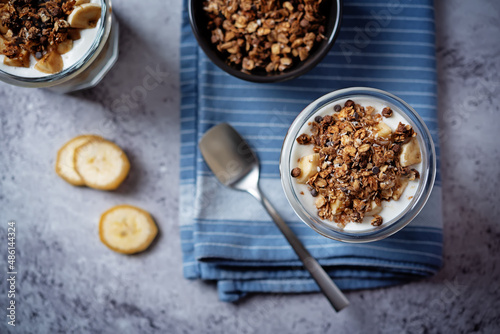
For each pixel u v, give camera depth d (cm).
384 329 39
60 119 39
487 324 39
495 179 39
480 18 39
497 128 39
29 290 39
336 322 39
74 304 39
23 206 39
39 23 34
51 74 34
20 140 39
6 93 39
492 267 39
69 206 39
